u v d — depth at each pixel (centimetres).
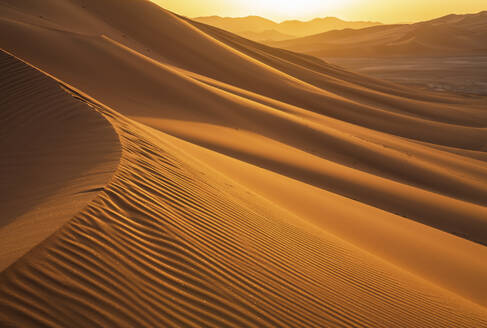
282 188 1225
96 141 793
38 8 4272
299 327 432
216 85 3403
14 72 1194
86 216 439
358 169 2222
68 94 1071
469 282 969
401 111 6438
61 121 936
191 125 1892
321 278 589
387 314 566
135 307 347
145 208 519
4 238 430
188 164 870
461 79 12812
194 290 407
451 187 2264
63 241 384
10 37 2303
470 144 4588
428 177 2320
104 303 334
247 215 711
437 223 1536
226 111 2361
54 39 2492
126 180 585
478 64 17400
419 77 13525
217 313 390
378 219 1259
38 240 381
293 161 1755
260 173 1321
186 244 481
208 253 488
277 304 455
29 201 581
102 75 2252
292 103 4862
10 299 298
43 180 662
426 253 1080
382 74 14588
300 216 1002
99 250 394
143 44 4981
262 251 583
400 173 2312
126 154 710
